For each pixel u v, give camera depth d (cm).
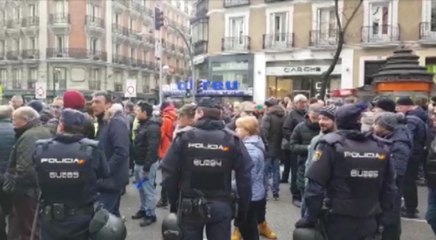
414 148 730
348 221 370
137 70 5869
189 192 414
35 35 4922
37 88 2244
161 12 2094
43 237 404
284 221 743
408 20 2464
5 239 559
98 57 5056
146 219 721
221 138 417
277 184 898
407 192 766
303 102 897
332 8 2669
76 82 4903
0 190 558
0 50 5294
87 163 396
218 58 3128
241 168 427
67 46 4866
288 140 876
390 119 562
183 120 666
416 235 672
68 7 4847
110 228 399
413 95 1270
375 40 2536
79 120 407
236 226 567
